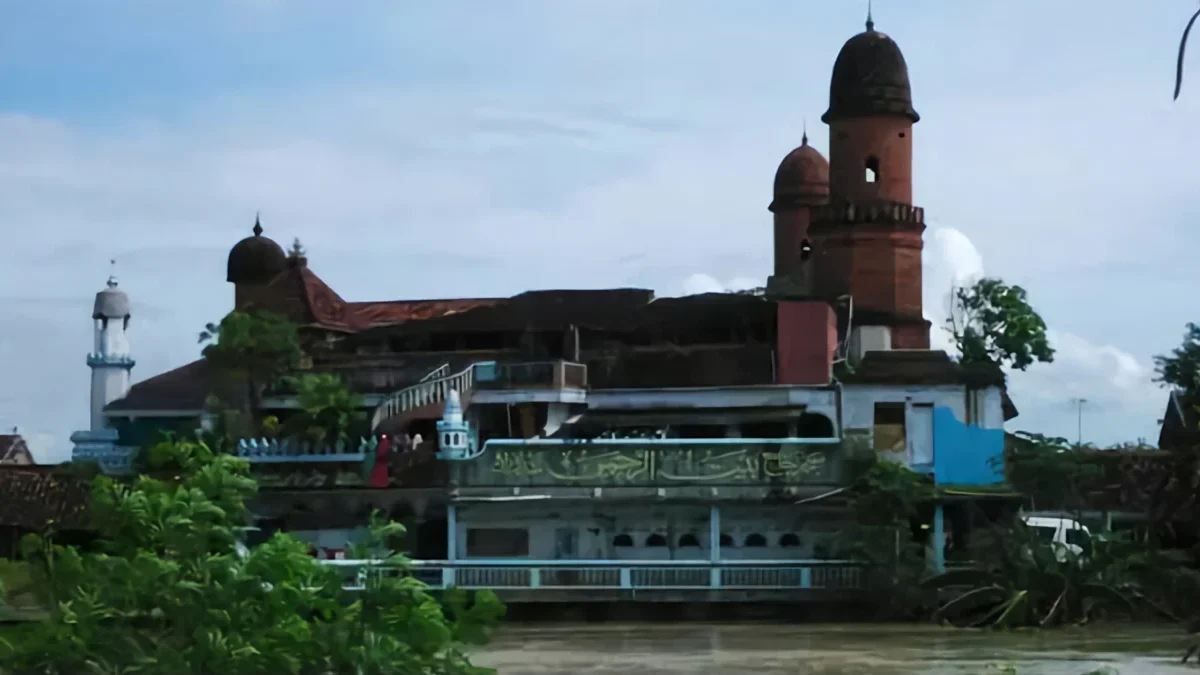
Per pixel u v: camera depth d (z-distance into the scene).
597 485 49.56
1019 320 69.19
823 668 37.09
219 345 60.28
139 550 29.52
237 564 29.92
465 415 56.31
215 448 53.03
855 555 47.28
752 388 54.16
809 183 77.00
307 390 56.34
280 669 28.97
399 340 64.31
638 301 64.44
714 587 47.62
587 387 57.19
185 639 29.17
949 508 49.84
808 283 69.12
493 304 66.44
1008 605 45.12
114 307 70.00
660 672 36.69
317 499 51.09
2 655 28.67
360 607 30.12
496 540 50.66
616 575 47.97
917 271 66.44
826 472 48.69
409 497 50.47
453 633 30.86
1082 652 39.56
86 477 57.41
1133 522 52.66
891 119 66.50
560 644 42.41
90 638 28.86
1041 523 52.53
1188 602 46.22
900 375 50.88
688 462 49.31
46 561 31.11
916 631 44.72
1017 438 54.22
